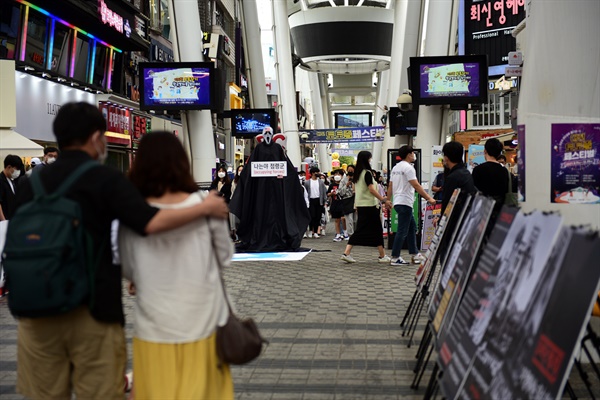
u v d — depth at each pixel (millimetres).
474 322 3688
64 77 26219
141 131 36562
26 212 3250
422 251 16594
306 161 41219
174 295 3549
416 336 7512
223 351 3596
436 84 19859
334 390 5586
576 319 2416
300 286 11312
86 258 3311
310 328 7980
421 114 20781
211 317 3609
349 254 14695
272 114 30969
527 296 2934
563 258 2660
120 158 33781
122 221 3441
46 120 25328
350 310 9070
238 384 5785
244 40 39875
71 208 3254
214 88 20766
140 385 3646
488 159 8219
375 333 7680
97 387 3447
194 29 21828
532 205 6203
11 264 3174
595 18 6172
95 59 29656
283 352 6855
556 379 2424
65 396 3529
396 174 13922
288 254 16594
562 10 6242
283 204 17484
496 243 3822
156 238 3555
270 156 17391
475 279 4062
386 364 6371
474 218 4941
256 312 8992
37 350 3422
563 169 6129
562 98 6219
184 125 21391
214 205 3604
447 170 9883
